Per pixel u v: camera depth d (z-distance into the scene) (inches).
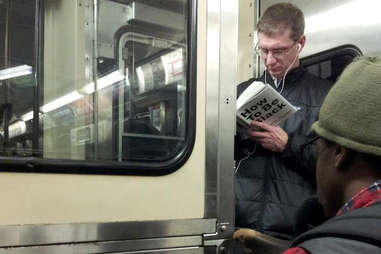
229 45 67.5
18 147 53.7
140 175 58.1
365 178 31.8
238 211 82.8
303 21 83.8
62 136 57.0
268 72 89.8
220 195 64.4
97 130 59.5
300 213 59.4
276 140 78.7
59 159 53.1
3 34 55.1
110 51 62.4
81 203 53.7
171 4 65.2
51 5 58.9
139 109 62.3
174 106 63.7
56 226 52.0
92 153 58.4
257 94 74.2
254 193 82.4
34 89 56.1
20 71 55.7
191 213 61.7
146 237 57.7
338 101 31.7
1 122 53.2
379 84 30.3
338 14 104.3
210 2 66.2
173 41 65.0
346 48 102.7
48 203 51.8
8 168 50.0
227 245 64.4
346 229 27.1
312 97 84.3
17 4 56.4
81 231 53.4
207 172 63.6
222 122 65.9
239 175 85.1
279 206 80.0
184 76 64.5
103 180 55.4
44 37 57.9
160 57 64.6
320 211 57.9
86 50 61.0
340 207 34.0
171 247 59.6
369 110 30.1
